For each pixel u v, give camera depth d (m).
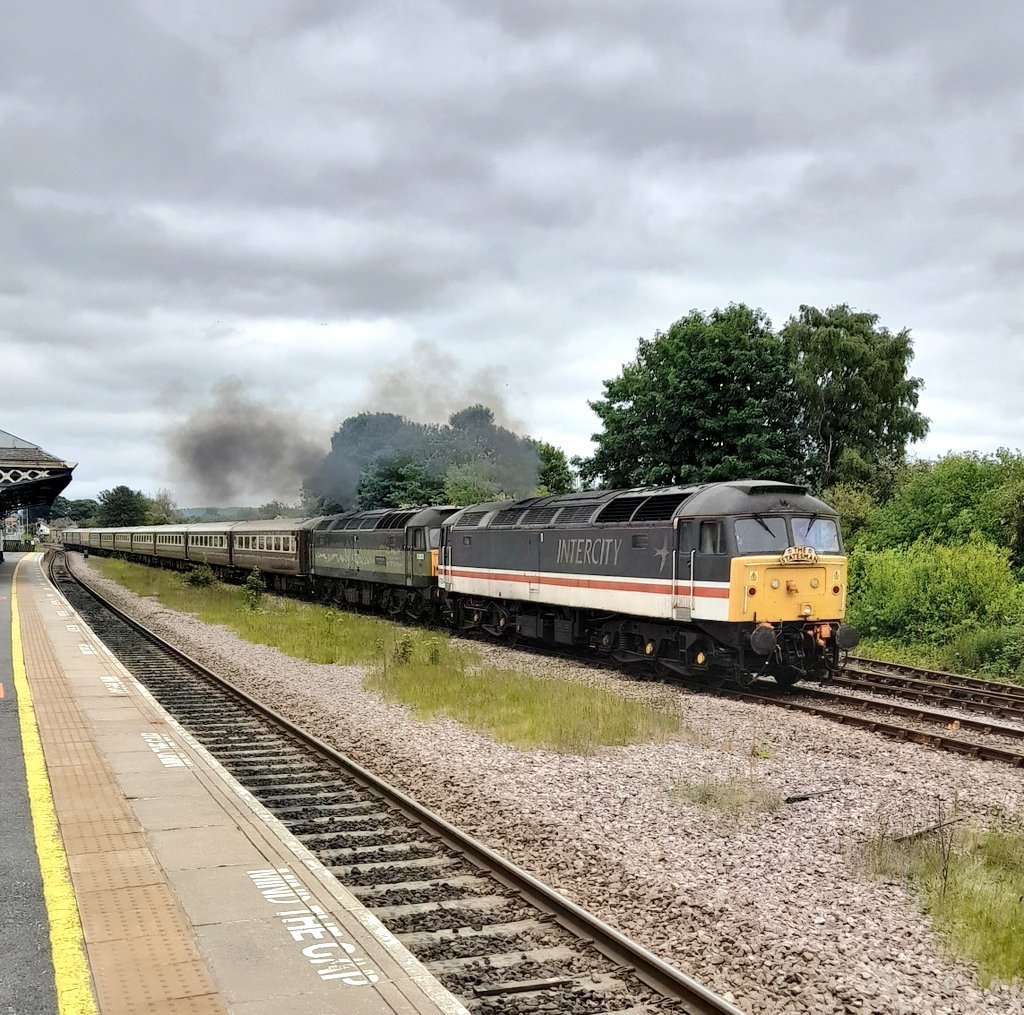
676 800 9.75
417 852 8.21
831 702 15.77
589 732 12.40
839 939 6.54
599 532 19.31
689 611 16.81
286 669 18.86
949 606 21.89
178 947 5.41
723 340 30.84
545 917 6.76
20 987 4.94
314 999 4.83
